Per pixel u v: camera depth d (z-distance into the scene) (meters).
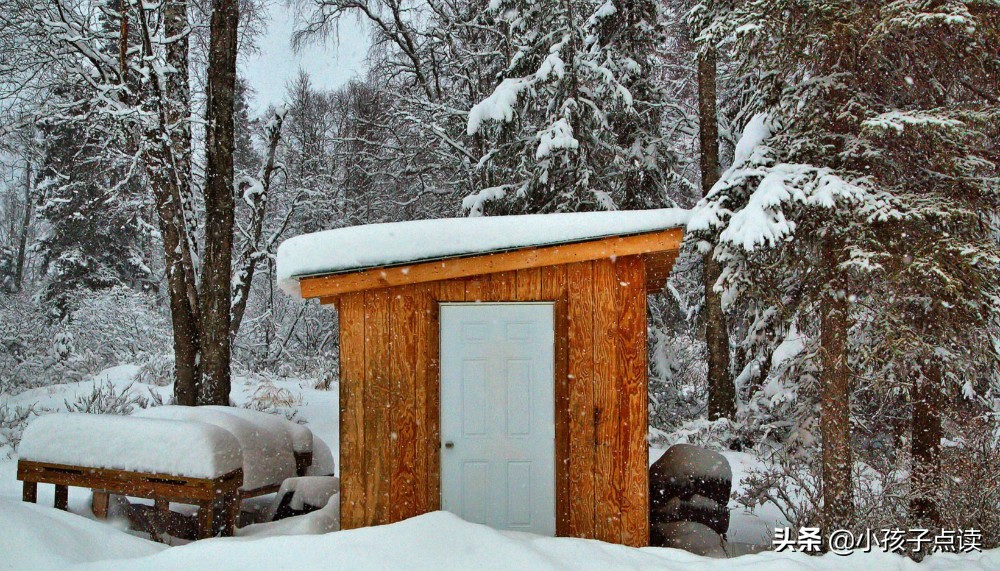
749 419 12.48
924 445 7.48
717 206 7.08
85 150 15.77
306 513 6.82
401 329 5.88
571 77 13.18
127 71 11.20
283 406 15.04
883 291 6.66
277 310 25.77
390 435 5.82
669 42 18.20
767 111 7.53
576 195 13.45
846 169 6.88
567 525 5.71
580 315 5.84
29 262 29.72
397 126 20.89
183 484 5.75
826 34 6.32
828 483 6.66
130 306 20.06
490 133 14.02
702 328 16.80
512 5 14.94
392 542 4.70
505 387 5.87
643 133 14.66
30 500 6.19
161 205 11.72
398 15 19.66
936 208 6.14
